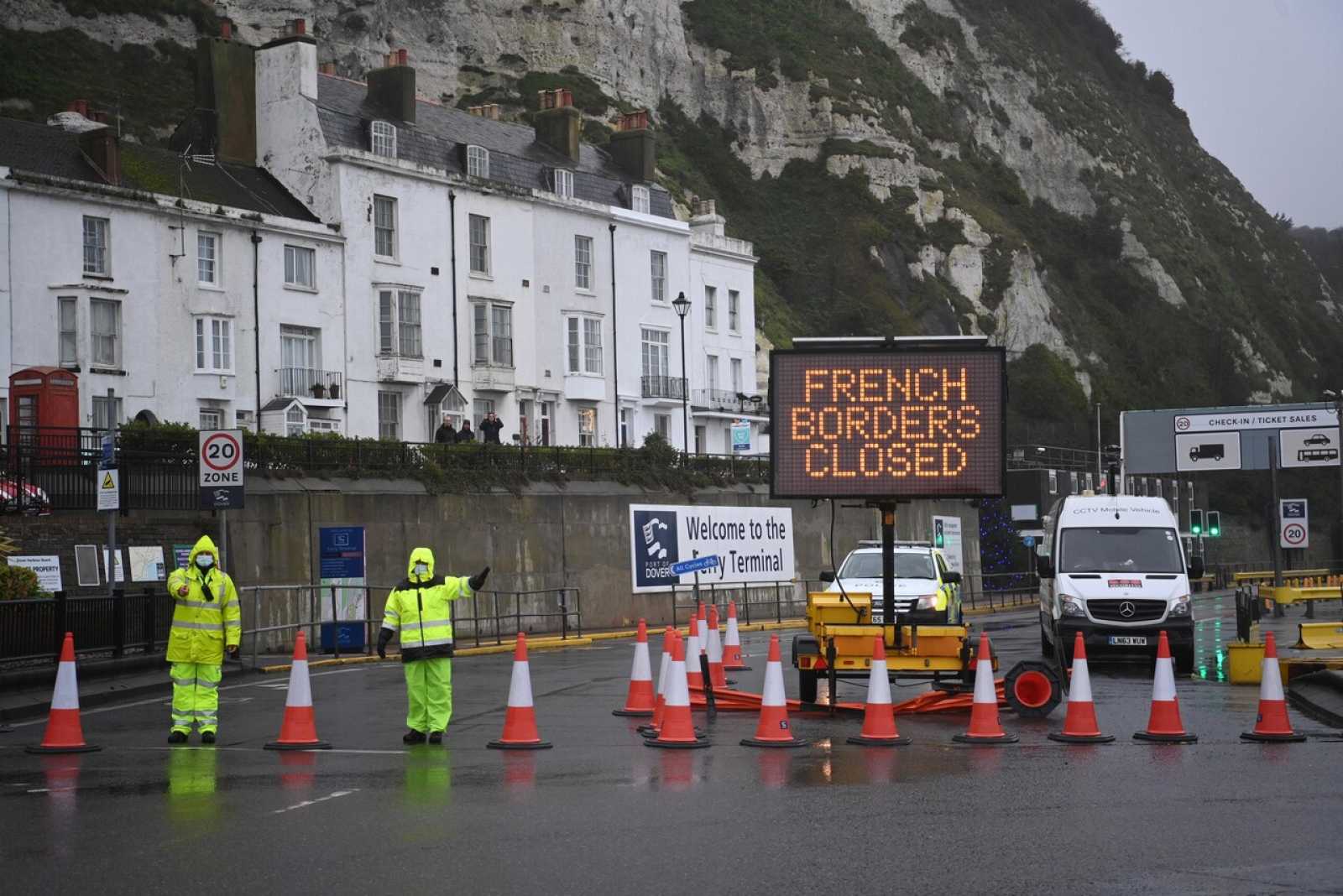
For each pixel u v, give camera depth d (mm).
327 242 134625
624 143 181875
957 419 45844
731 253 188250
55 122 130750
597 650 86438
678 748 39094
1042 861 24359
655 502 128625
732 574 133625
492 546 109750
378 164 139625
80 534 79250
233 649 42031
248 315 126812
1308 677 56469
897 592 65312
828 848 25484
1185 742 40188
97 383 114375
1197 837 26203
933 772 34469
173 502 84938
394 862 24547
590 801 30438
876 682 40281
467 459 110688
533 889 22516
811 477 46219
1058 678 46531
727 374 186125
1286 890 22156
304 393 130625
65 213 114000
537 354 155750
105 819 28625
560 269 159375
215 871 23922
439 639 41000
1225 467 145625
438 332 144625
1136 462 149125
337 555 82375
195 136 138125
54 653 58812
